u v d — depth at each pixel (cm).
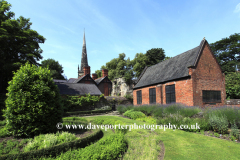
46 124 740
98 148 498
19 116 674
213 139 721
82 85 2869
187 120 970
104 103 2695
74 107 2308
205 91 1558
